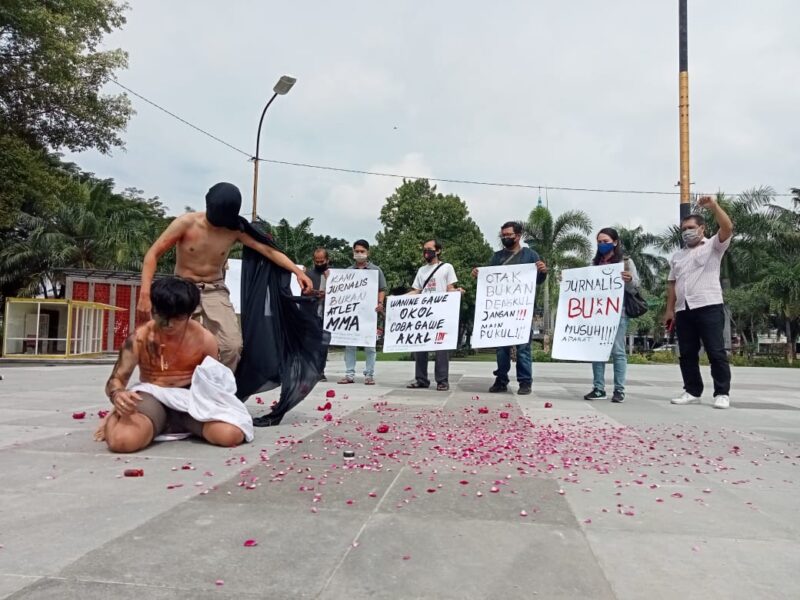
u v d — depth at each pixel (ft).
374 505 9.30
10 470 11.19
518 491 10.23
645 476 11.47
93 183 129.59
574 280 24.94
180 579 6.54
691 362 23.25
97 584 6.39
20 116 69.00
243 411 14.01
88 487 10.08
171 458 12.29
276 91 63.82
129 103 74.54
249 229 16.37
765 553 7.57
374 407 20.33
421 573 6.81
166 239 15.24
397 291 30.25
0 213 62.13
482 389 27.30
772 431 16.72
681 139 53.21
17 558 7.06
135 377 30.96
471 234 135.54
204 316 15.56
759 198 110.01
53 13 64.23
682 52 52.95
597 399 23.84
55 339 68.18
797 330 130.72
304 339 17.44
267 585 6.44
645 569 7.02
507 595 6.31
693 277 22.77
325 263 30.42
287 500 9.50
